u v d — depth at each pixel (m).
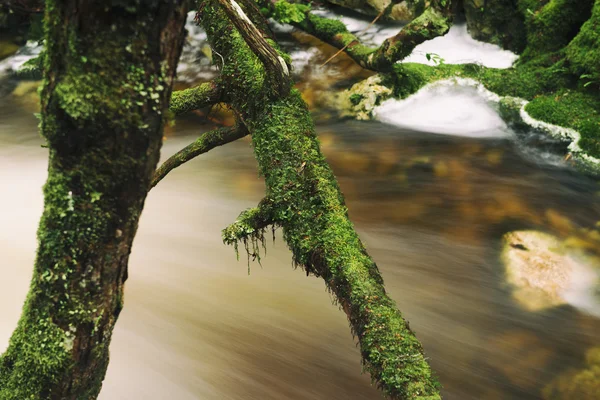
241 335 4.31
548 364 4.06
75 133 1.28
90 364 1.70
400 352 1.90
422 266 5.02
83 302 1.55
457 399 3.89
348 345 4.21
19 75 8.17
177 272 4.87
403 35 6.43
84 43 1.18
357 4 8.68
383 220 5.61
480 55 8.06
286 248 5.12
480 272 4.90
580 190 6.03
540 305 4.54
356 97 7.41
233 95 2.72
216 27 2.84
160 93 1.26
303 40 8.48
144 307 4.49
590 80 6.91
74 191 1.37
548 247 5.09
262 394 3.92
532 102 7.04
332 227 2.23
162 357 4.12
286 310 4.50
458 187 6.07
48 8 1.21
